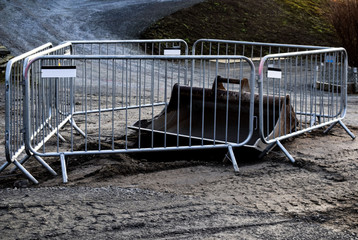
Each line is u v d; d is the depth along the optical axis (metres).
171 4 27.98
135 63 18.94
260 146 6.26
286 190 5.12
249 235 3.92
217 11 27.28
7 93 5.15
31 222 4.09
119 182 5.35
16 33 20.59
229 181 5.44
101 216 4.23
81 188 5.04
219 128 7.13
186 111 7.39
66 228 3.98
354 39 18.42
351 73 18.05
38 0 27.16
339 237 3.94
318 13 29.81
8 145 5.19
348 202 4.76
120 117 9.77
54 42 20.42
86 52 19.77
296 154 6.59
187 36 23.89
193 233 3.94
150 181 5.39
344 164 6.09
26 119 5.38
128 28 23.73
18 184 5.21
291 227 4.11
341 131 8.23
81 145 6.79
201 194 4.92
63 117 7.43
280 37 25.86
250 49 24.06
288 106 6.84
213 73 18.41
